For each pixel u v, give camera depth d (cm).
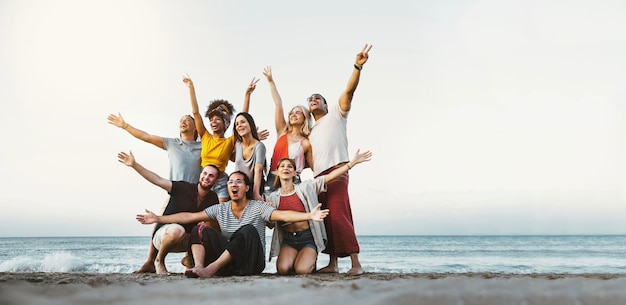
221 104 559
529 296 188
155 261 468
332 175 475
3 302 192
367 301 185
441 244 4294
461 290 206
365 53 499
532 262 2427
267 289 241
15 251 3256
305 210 464
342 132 515
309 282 289
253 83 581
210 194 484
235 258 402
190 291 234
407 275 419
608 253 3039
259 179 495
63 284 272
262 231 439
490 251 3306
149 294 224
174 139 554
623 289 211
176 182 487
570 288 215
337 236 480
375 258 2675
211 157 526
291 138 530
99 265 2016
